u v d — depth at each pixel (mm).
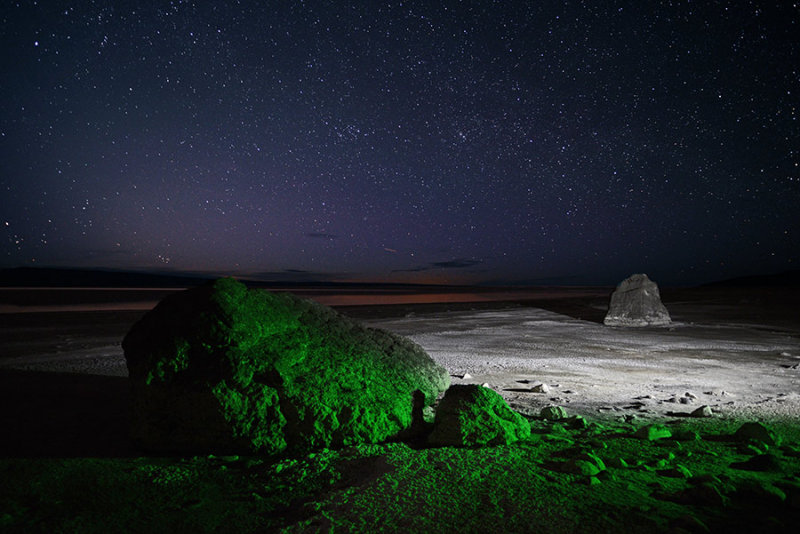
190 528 2504
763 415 4578
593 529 2398
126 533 2461
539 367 7621
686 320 15609
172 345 3910
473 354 9023
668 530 2369
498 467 3203
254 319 4215
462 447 3623
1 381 6379
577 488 2879
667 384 6227
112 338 10625
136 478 3170
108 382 6332
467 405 3803
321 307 4980
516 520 2494
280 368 3865
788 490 2830
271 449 3656
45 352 8773
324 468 3232
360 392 3938
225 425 3678
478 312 18656
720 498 2654
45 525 2545
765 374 6941
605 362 8094
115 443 4004
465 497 2768
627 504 2670
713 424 4281
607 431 4066
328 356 4219
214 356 3916
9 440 4059
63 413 4891
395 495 2795
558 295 36531
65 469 3314
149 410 3791
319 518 2541
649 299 14203
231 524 2539
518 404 5129
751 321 15211
